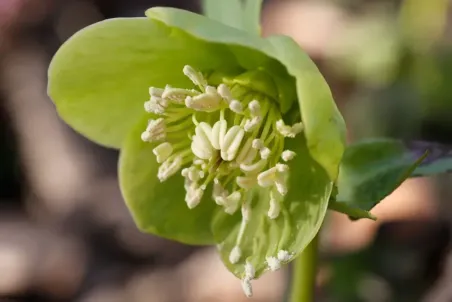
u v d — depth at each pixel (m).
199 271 0.48
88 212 0.53
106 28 0.21
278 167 0.21
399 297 0.36
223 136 0.21
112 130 0.22
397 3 0.53
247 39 0.20
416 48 0.49
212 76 0.21
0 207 0.57
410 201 0.42
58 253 0.51
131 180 0.22
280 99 0.21
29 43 0.61
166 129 0.22
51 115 0.58
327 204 0.20
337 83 0.51
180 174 0.22
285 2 0.61
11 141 0.58
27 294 0.50
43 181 0.56
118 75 0.21
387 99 0.47
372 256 0.37
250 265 0.21
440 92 0.47
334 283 0.36
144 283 0.49
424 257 0.39
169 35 0.21
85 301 0.49
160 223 0.22
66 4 0.62
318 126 0.19
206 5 0.22
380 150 0.22
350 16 0.55
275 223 0.21
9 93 0.59
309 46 0.55
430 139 0.46
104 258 0.51
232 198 0.21
